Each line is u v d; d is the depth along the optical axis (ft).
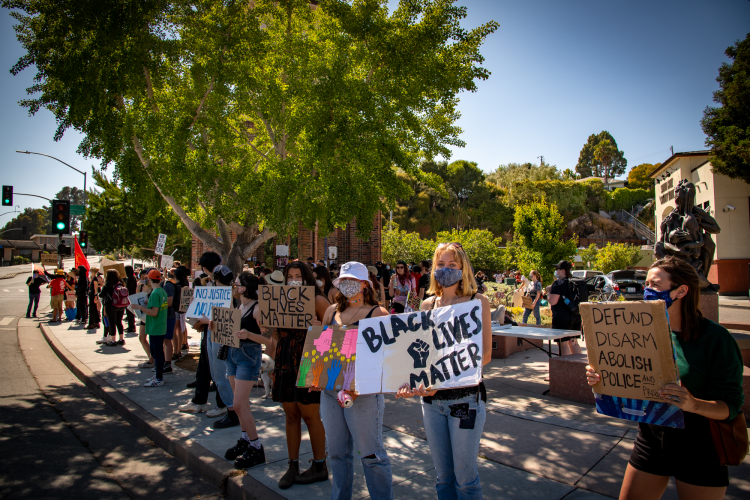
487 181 259.19
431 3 30.04
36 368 30.42
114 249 120.37
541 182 236.43
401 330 9.48
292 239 87.25
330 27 30.66
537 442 14.89
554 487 11.91
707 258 24.56
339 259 95.14
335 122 28.37
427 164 234.58
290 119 29.53
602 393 8.06
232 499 12.64
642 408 7.60
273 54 31.24
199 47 28.27
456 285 9.66
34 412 20.77
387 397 21.33
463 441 8.63
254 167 34.76
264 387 22.35
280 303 12.68
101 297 37.81
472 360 8.66
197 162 28.48
